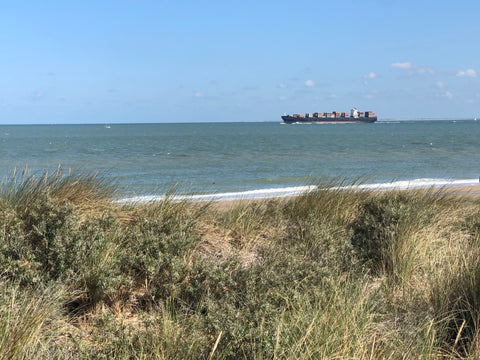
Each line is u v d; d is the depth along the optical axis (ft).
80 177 19.13
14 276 12.05
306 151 146.82
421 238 18.65
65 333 10.81
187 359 9.77
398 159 113.70
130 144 203.31
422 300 13.67
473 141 205.87
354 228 21.53
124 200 19.63
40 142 224.74
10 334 9.02
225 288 13.33
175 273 13.29
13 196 16.20
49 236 13.47
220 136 315.17
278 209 22.61
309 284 13.35
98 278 12.69
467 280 13.69
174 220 17.54
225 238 18.76
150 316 11.21
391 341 10.73
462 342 11.64
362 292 12.87
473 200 31.09
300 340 9.59
